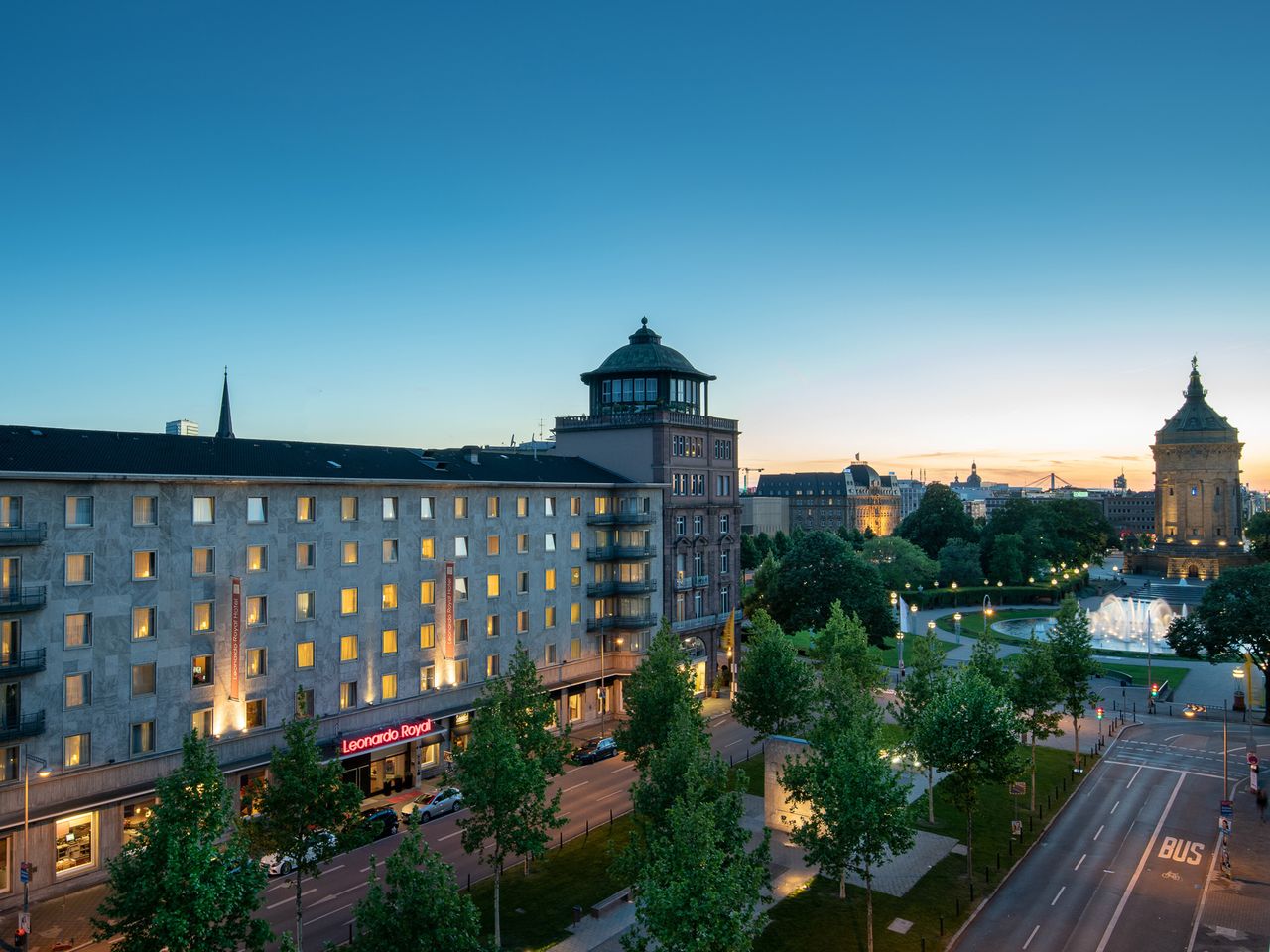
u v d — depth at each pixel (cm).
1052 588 18212
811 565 11300
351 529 6562
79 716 5106
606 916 4603
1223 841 5216
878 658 8144
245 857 3316
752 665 6906
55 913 4719
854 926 4519
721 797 3838
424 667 7056
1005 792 6606
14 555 4875
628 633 8925
